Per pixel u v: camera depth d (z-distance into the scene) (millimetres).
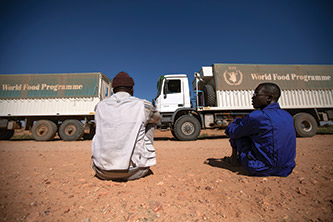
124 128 1775
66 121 8992
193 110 8078
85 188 1733
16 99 9336
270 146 1905
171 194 1581
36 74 9500
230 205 1381
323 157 2930
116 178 1971
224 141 7391
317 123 8766
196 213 1262
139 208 1325
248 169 2070
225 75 8492
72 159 3377
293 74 8805
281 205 1360
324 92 8828
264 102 2184
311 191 1568
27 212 1265
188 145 6004
